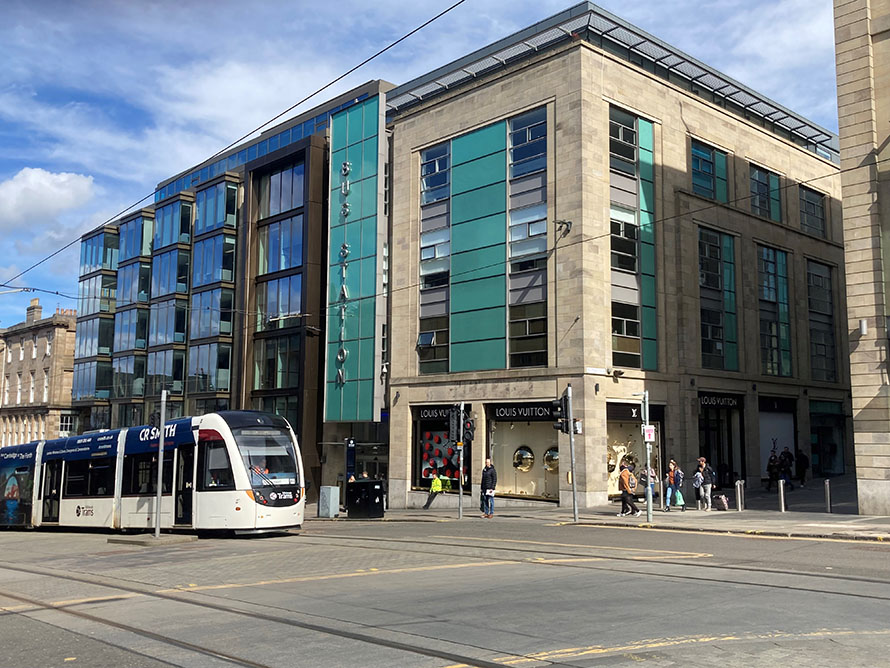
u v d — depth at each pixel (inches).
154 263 2098.9
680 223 1348.4
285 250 1749.5
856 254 930.7
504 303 1291.8
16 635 357.1
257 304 1804.9
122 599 447.5
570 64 1232.8
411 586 466.0
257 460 860.6
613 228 1245.1
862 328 917.2
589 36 1311.5
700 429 1364.4
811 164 1684.3
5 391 2913.4
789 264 1587.1
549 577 491.5
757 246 1515.7
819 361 1642.5
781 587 442.3
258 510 837.8
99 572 576.1
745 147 1514.5
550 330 1216.8
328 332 1627.7
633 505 1003.9
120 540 808.9
